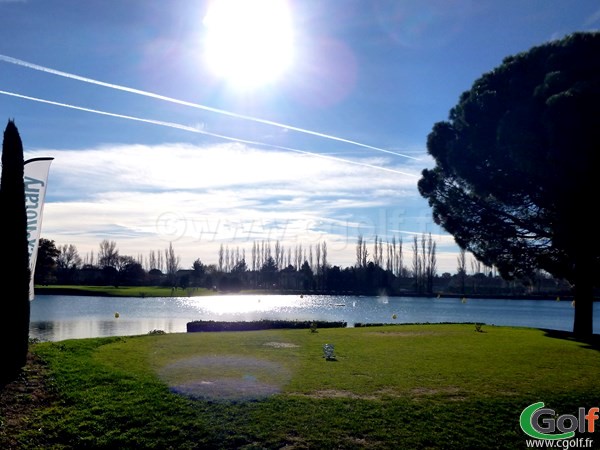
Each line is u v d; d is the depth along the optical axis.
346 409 10.09
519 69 25.11
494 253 28.77
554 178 22.88
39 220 14.85
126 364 13.55
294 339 20.16
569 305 66.56
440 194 30.39
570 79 22.33
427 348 17.75
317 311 52.66
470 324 28.91
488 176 26.77
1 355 12.50
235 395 10.73
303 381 12.07
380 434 9.16
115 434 9.20
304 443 8.82
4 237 12.91
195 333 22.38
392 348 17.69
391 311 53.41
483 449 8.95
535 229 26.80
